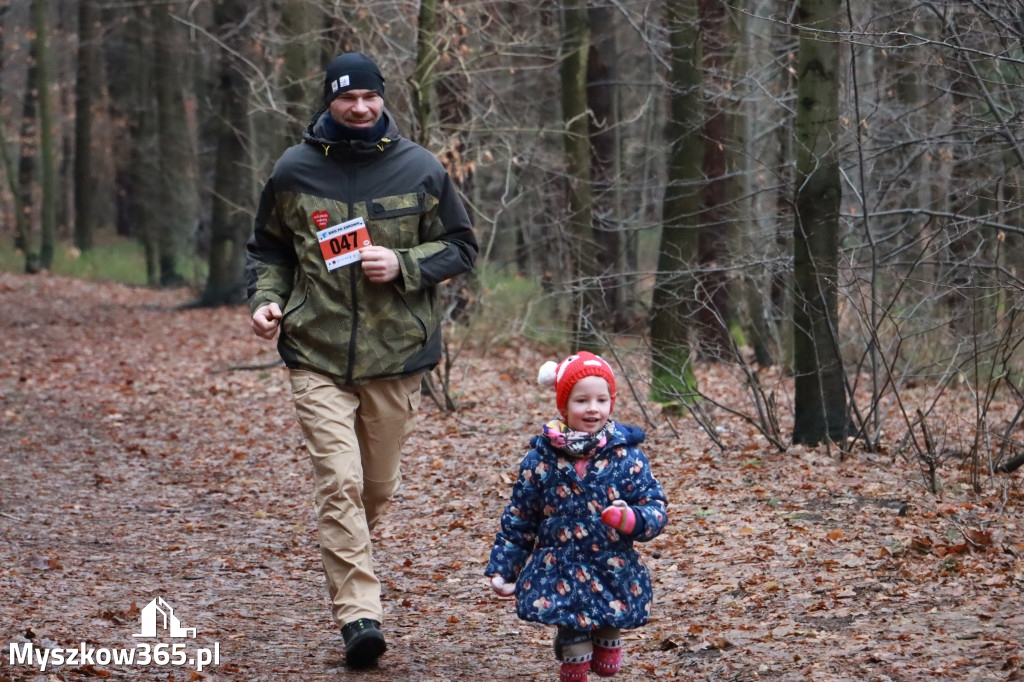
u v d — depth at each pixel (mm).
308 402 6430
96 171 64938
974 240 13984
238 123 34469
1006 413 14172
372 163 6516
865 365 14344
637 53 26141
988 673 5285
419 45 16703
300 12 23906
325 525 6297
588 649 5223
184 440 15672
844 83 13148
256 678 5992
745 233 16578
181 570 8992
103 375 21672
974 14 10648
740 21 18516
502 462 13125
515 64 23922
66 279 44156
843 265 12047
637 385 18141
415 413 6805
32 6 45938
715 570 8109
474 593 8266
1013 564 7273
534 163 20531
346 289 6383
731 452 12547
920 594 6914
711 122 19250
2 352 24359
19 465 13469
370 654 6090
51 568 8703
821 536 8555
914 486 10141
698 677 5859
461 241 6758
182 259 51750
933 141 12078
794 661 5883
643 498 5227
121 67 52875
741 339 22188
